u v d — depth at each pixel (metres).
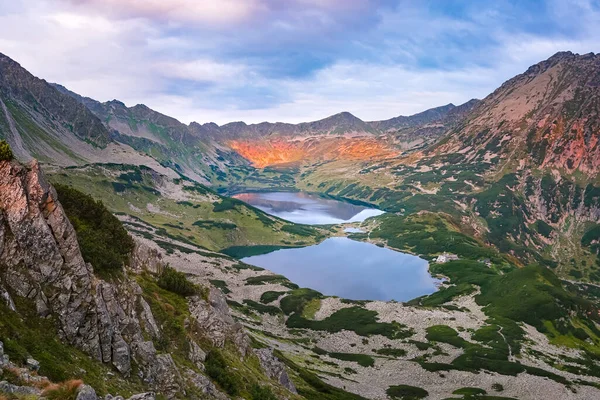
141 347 45.94
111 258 51.94
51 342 36.25
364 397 121.06
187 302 71.56
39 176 42.94
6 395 25.81
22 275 38.34
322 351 173.12
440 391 137.38
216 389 53.53
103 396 34.62
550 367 167.62
